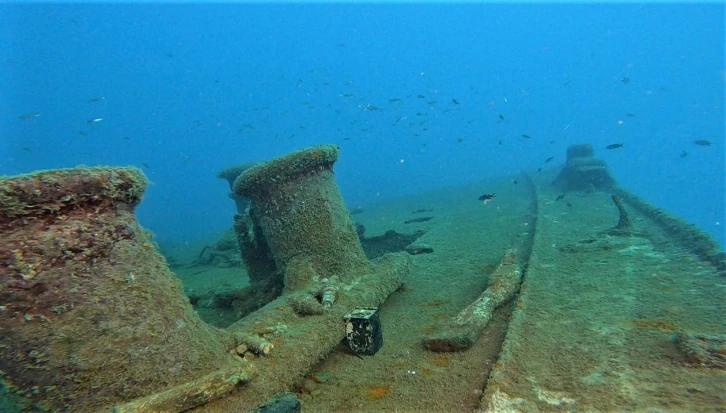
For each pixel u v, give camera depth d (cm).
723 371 293
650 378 296
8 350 234
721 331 351
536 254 626
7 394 245
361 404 312
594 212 923
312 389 341
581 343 356
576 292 475
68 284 241
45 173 241
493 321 429
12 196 224
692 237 594
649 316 394
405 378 342
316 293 435
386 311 502
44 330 236
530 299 467
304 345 347
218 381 278
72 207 249
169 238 2212
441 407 295
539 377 310
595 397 280
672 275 491
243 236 597
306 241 495
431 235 922
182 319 291
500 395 288
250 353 330
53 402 244
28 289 231
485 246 765
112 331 253
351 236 525
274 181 494
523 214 1031
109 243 261
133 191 280
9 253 227
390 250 870
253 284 565
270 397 293
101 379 249
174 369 275
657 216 765
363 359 384
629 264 550
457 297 521
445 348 376
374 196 3181
